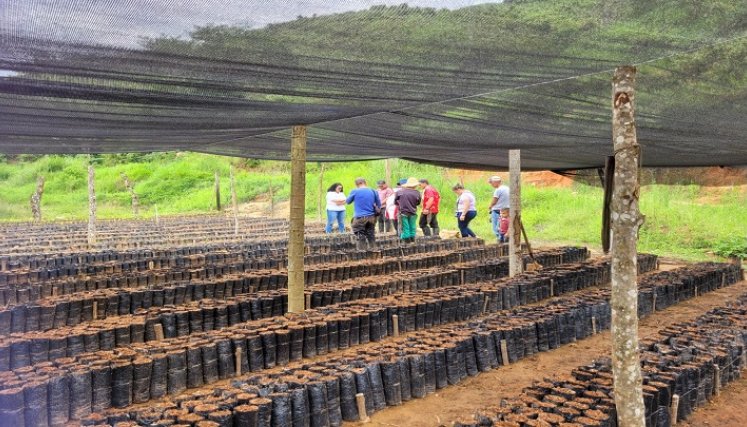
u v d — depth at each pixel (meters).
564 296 9.91
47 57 3.42
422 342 6.45
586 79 5.09
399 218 17.20
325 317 7.35
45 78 3.88
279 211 29.97
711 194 21.95
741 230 17.59
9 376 5.12
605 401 4.80
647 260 13.71
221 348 6.29
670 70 5.10
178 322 7.46
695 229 18.19
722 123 6.70
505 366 6.95
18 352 6.08
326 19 3.02
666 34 3.41
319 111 5.25
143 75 3.85
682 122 6.67
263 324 7.04
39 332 6.59
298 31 3.17
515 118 6.33
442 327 7.73
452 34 3.29
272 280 10.12
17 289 8.59
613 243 4.14
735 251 16.02
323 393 5.08
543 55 3.66
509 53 3.60
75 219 26.95
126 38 3.15
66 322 7.77
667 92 5.61
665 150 8.91
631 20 3.19
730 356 6.43
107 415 4.65
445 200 25.23
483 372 6.72
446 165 12.77
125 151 8.20
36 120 5.34
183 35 3.16
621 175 4.05
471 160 11.57
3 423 4.68
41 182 25.03
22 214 31.48
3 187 38.22
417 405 5.77
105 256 12.75
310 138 8.02
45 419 4.97
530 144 8.06
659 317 9.55
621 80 4.03
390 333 7.92
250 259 12.50
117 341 6.87
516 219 10.98
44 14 2.80
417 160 11.85
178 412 4.52
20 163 43.16
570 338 7.95
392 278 10.24
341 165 33.50
